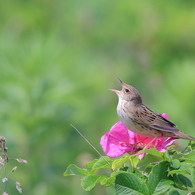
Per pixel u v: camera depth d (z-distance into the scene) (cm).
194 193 579
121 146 655
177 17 1421
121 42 1491
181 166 539
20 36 1464
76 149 1202
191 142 611
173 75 1184
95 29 1504
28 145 1145
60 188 1146
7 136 1120
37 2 1565
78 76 1230
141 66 1470
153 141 704
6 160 570
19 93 1156
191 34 1410
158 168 536
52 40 1224
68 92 1173
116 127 672
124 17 1469
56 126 1172
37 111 1156
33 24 1517
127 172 536
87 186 542
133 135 771
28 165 1131
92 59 1389
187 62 1209
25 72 1165
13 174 1112
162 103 1132
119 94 939
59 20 1540
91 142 1227
